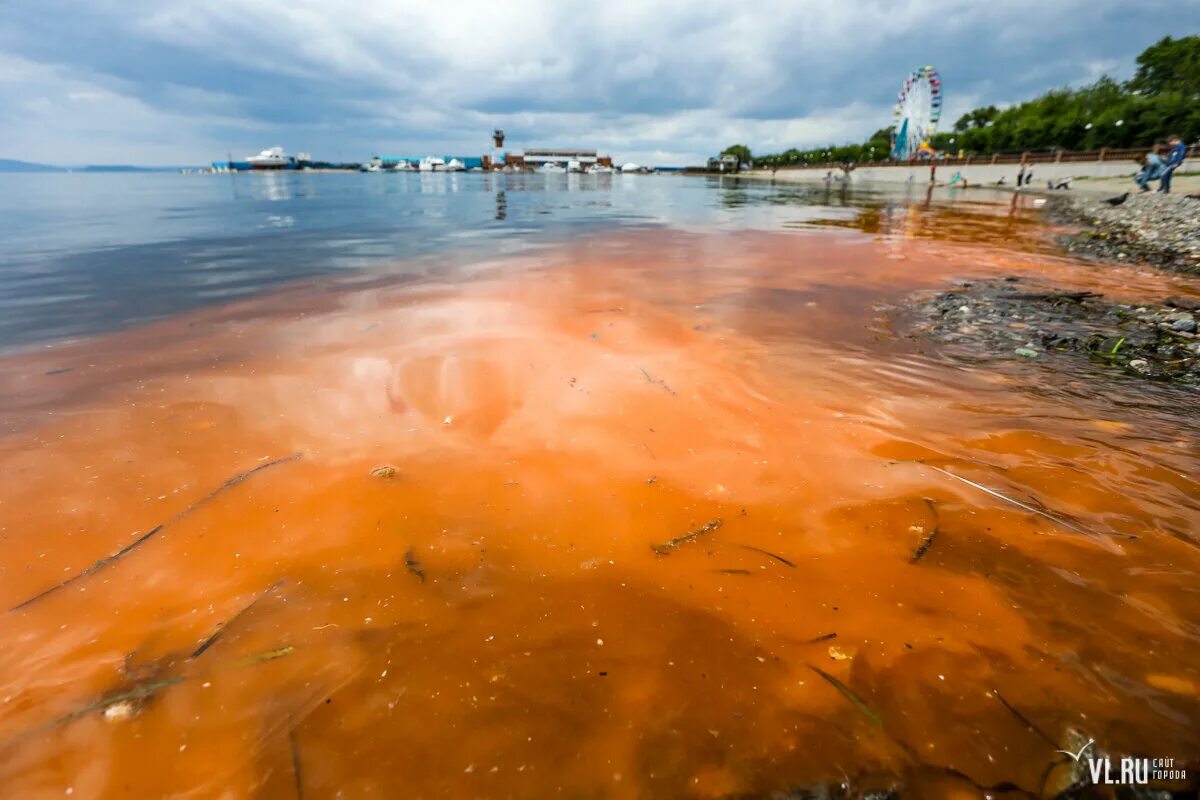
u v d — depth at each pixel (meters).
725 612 1.58
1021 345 3.96
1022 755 1.18
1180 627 1.50
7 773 1.16
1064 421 2.73
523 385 3.06
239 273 6.09
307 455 2.36
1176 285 5.88
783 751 1.20
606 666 1.40
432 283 5.52
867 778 1.14
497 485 2.18
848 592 1.65
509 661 1.42
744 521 1.99
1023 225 11.98
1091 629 1.50
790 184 42.06
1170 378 3.33
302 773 1.15
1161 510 2.00
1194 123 29.22
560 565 1.77
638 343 3.80
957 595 1.63
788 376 3.31
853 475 2.27
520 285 5.45
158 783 1.14
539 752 1.20
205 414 2.71
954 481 2.21
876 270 6.66
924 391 3.11
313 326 4.06
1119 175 29.31
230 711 1.28
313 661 1.41
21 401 2.83
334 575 1.70
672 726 1.25
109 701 1.30
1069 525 1.93
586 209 16.48
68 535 1.85
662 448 2.47
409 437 2.53
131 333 3.94
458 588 1.66
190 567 1.73
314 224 11.58
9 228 10.62
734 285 5.70
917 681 1.35
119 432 2.52
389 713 1.28
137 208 16.05
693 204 19.20
